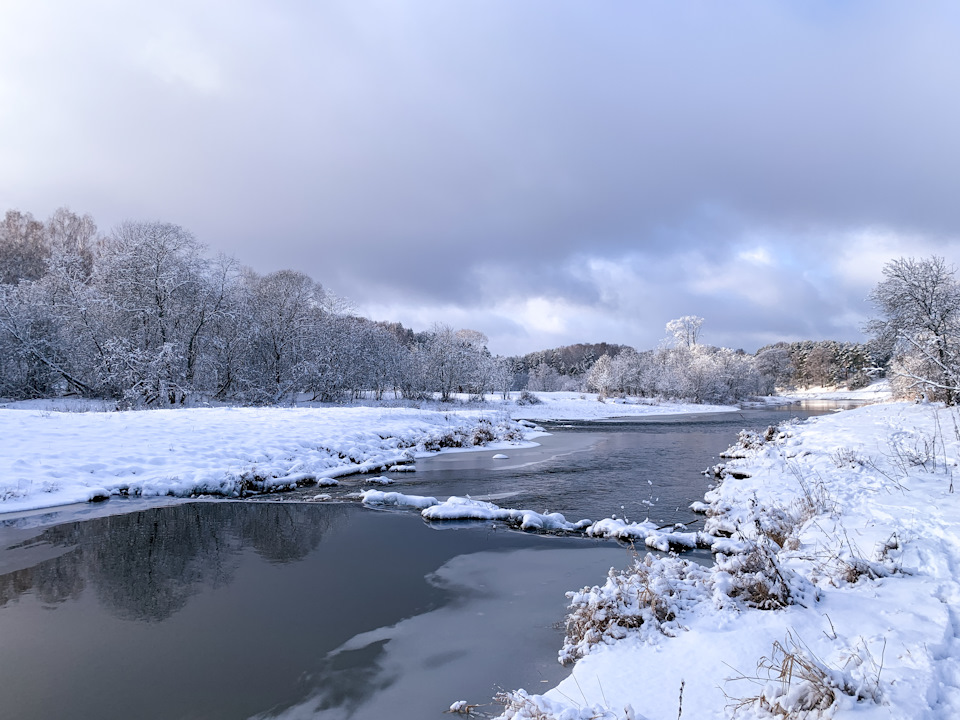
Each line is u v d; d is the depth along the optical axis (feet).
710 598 17.69
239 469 45.16
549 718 11.76
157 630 18.81
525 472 53.26
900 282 82.89
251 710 14.11
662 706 12.08
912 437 41.27
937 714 9.50
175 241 108.88
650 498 40.70
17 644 17.78
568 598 21.47
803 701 10.49
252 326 124.88
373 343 164.55
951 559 17.06
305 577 24.06
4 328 96.73
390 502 39.29
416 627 18.99
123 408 89.61
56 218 168.55
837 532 21.97
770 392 310.24
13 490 36.50
